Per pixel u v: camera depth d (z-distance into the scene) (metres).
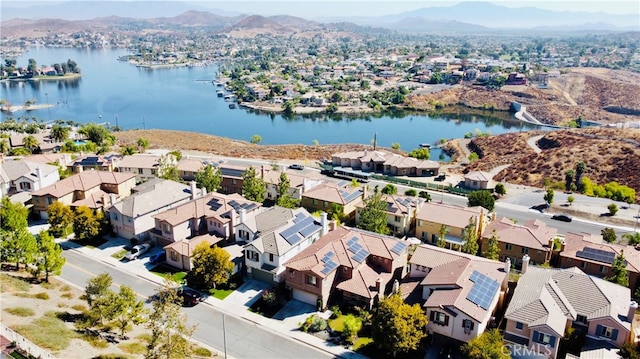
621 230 85.56
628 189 101.44
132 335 49.53
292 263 57.25
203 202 75.38
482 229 73.00
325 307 56.53
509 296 55.81
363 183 114.50
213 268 58.78
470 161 153.25
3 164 88.50
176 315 44.06
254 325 53.41
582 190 107.50
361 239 63.06
